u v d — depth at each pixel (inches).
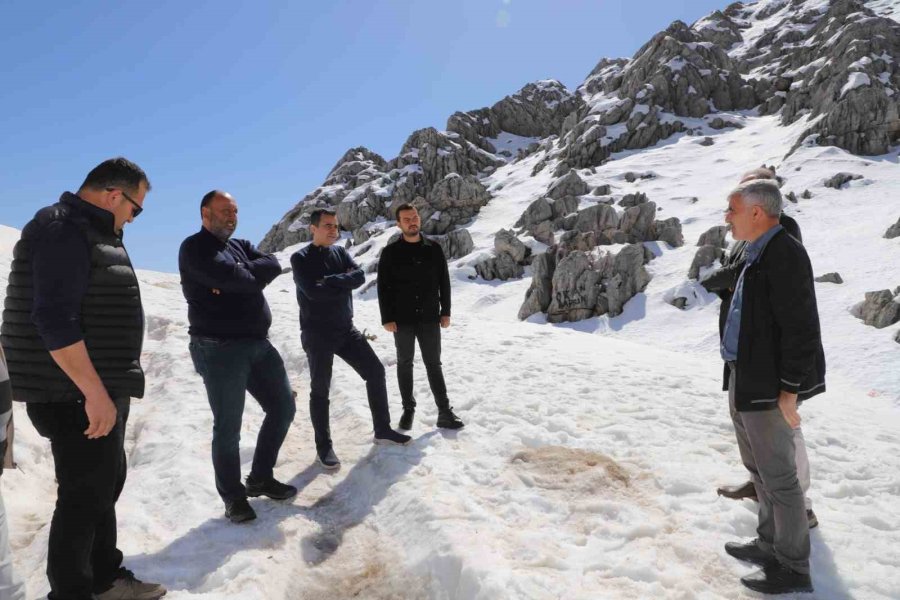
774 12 4224.9
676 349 816.3
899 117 1683.1
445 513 151.0
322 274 187.0
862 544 132.4
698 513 149.0
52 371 100.1
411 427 222.7
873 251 967.0
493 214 2229.3
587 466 182.4
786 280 106.7
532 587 117.6
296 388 305.7
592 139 2447.1
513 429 217.9
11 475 178.7
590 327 1003.3
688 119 2561.5
